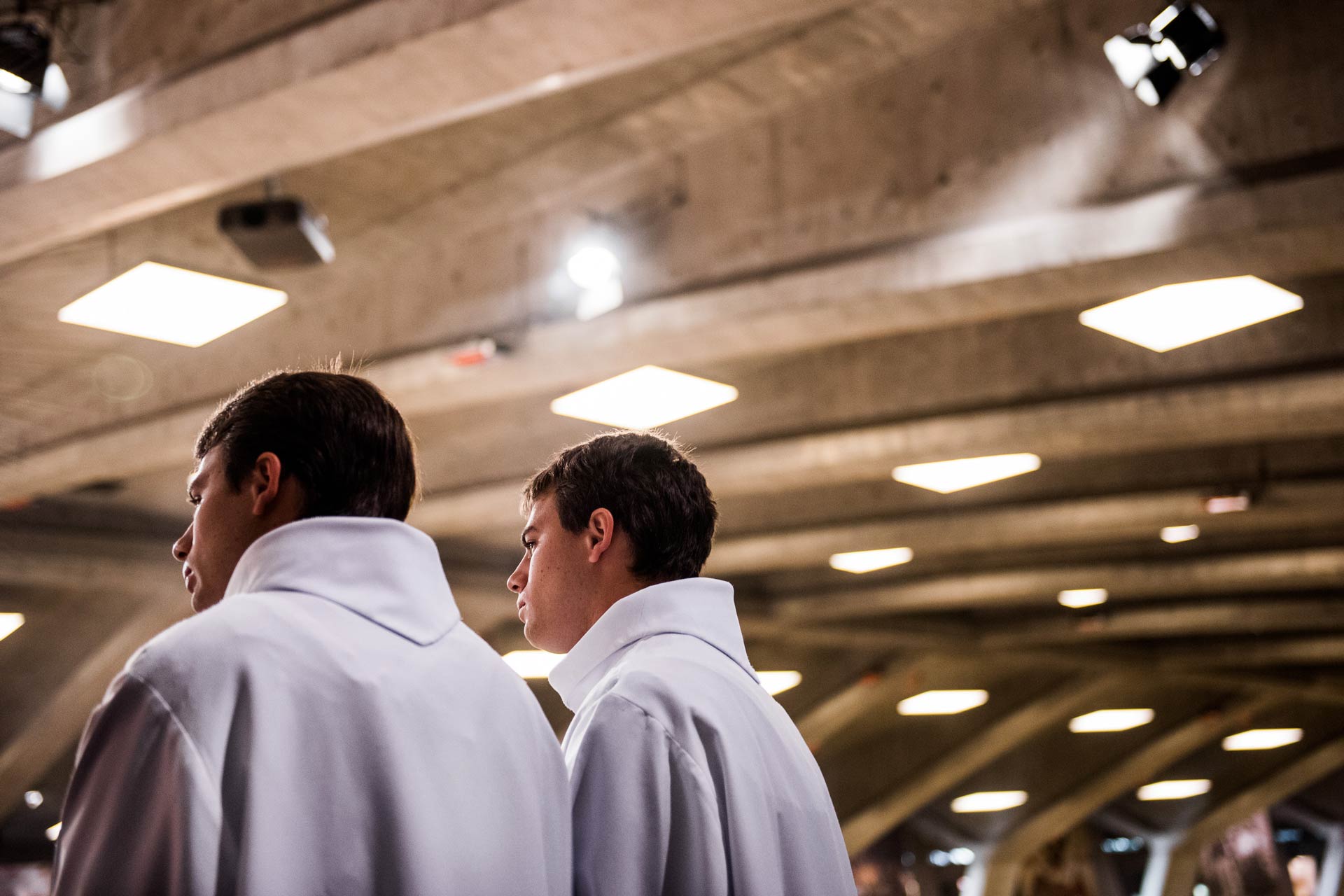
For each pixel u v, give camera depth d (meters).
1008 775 24.70
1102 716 22.77
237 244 5.84
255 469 1.35
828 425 7.96
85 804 1.10
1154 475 9.74
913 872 25.58
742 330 5.76
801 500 11.47
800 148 5.61
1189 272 4.88
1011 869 25.56
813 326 5.67
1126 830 28.75
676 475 1.83
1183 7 4.52
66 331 7.91
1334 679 23.36
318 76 4.12
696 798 1.49
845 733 21.08
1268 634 19.19
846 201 5.42
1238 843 30.95
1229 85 4.62
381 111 4.33
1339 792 30.58
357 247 7.10
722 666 1.68
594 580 1.81
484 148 6.24
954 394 7.47
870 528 11.02
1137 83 4.62
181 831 1.06
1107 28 4.84
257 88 4.26
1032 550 13.28
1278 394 6.48
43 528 10.74
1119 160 4.79
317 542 1.30
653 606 1.72
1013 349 7.30
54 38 4.87
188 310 6.04
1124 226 4.71
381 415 1.41
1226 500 9.27
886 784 22.33
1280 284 6.50
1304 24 4.52
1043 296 5.21
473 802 1.27
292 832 1.13
